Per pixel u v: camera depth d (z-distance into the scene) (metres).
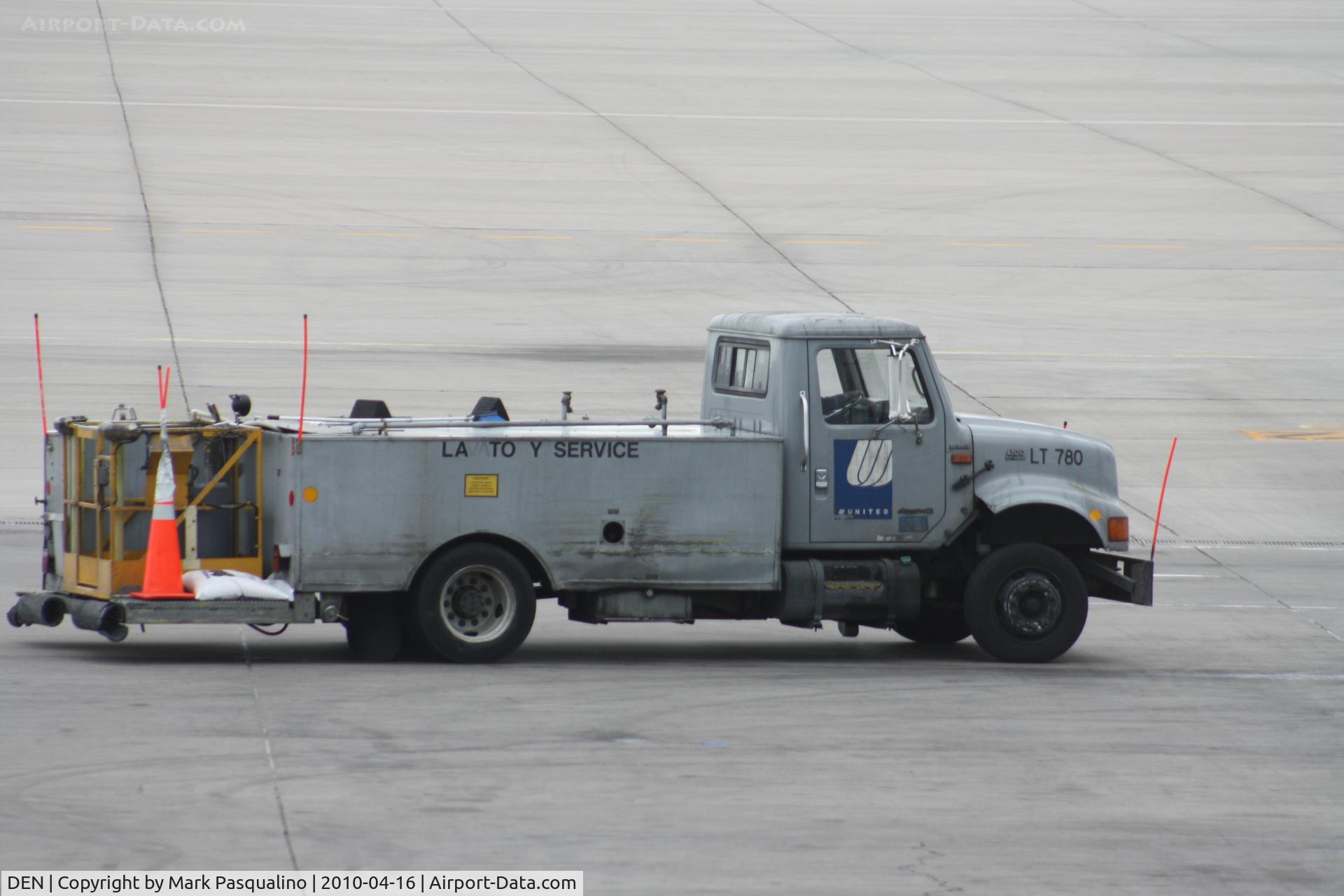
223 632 50.62
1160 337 116.94
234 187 148.25
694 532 46.31
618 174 159.88
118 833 29.16
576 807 31.58
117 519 44.09
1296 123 197.00
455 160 162.12
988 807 32.53
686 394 96.12
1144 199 158.75
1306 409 100.69
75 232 130.88
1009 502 47.38
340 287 121.50
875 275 129.75
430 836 29.50
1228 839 31.03
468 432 46.88
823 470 47.16
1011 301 124.50
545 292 122.44
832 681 44.62
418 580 45.25
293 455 43.97
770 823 30.95
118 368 97.75
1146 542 73.62
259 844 28.73
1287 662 49.59
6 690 40.03
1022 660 48.12
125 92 183.62
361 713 38.72
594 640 51.34
